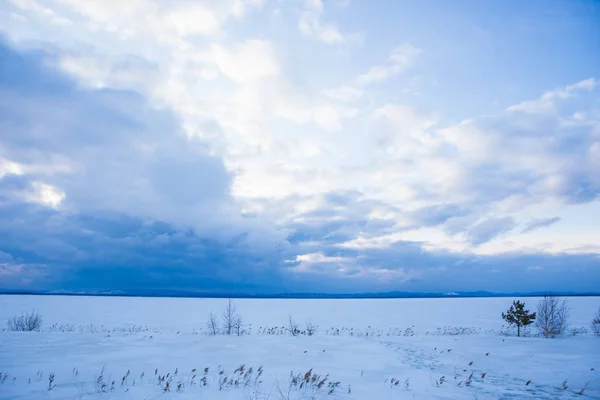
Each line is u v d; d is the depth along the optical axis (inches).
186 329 972.6
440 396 342.6
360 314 1772.9
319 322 1312.7
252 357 512.4
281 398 319.0
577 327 1082.1
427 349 611.2
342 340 699.4
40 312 1637.6
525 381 405.1
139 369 414.3
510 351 597.9
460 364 494.3
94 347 551.2
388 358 530.3
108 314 1578.5
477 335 828.0
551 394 355.3
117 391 323.3
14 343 568.7
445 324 1238.3
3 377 355.3
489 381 404.5
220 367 441.4
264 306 2699.3
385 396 339.3
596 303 2842.0
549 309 868.6
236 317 1449.3
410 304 3078.2
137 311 1828.2
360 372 438.9
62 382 346.9
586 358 541.6
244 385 359.6
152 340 641.6
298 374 410.0
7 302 2637.8
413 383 390.9
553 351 600.7
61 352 502.6
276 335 761.6
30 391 315.0
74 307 2102.6
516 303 872.3
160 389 334.3
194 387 346.0
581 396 349.7
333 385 371.6
